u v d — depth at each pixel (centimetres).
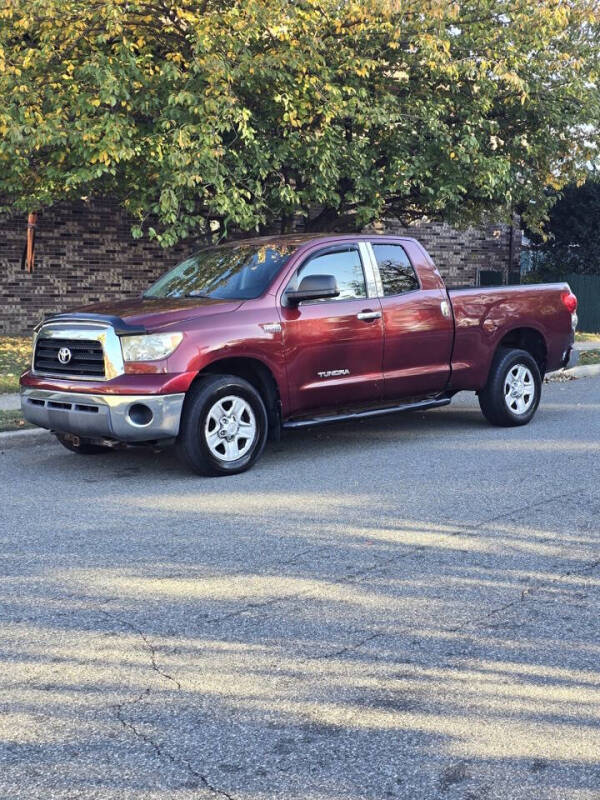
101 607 468
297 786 304
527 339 1024
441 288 918
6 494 718
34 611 464
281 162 1471
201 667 396
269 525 618
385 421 1045
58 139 1259
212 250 912
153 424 732
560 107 1667
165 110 1297
